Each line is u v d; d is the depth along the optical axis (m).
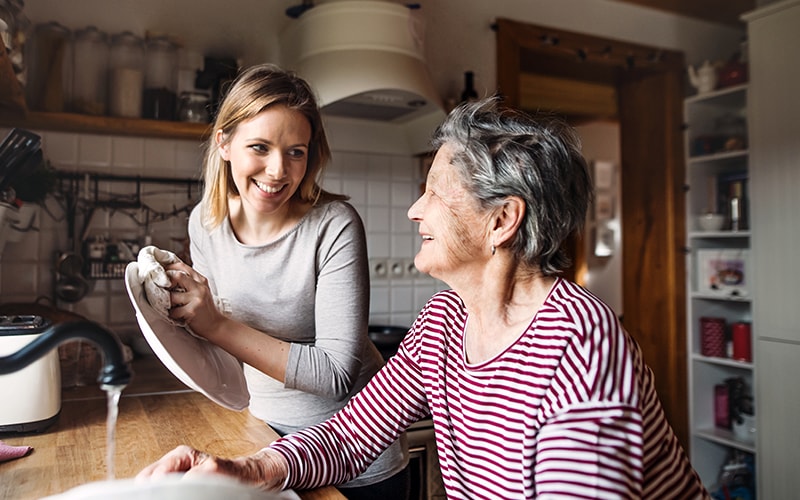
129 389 1.67
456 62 2.70
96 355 1.72
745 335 2.90
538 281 0.93
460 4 2.71
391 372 1.13
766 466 2.72
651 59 3.13
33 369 1.23
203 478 0.63
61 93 2.00
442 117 2.38
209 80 2.21
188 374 1.01
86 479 1.00
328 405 1.30
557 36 2.88
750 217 2.80
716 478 3.14
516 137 0.90
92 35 2.06
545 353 0.85
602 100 3.45
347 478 1.08
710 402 3.18
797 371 2.60
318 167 1.27
